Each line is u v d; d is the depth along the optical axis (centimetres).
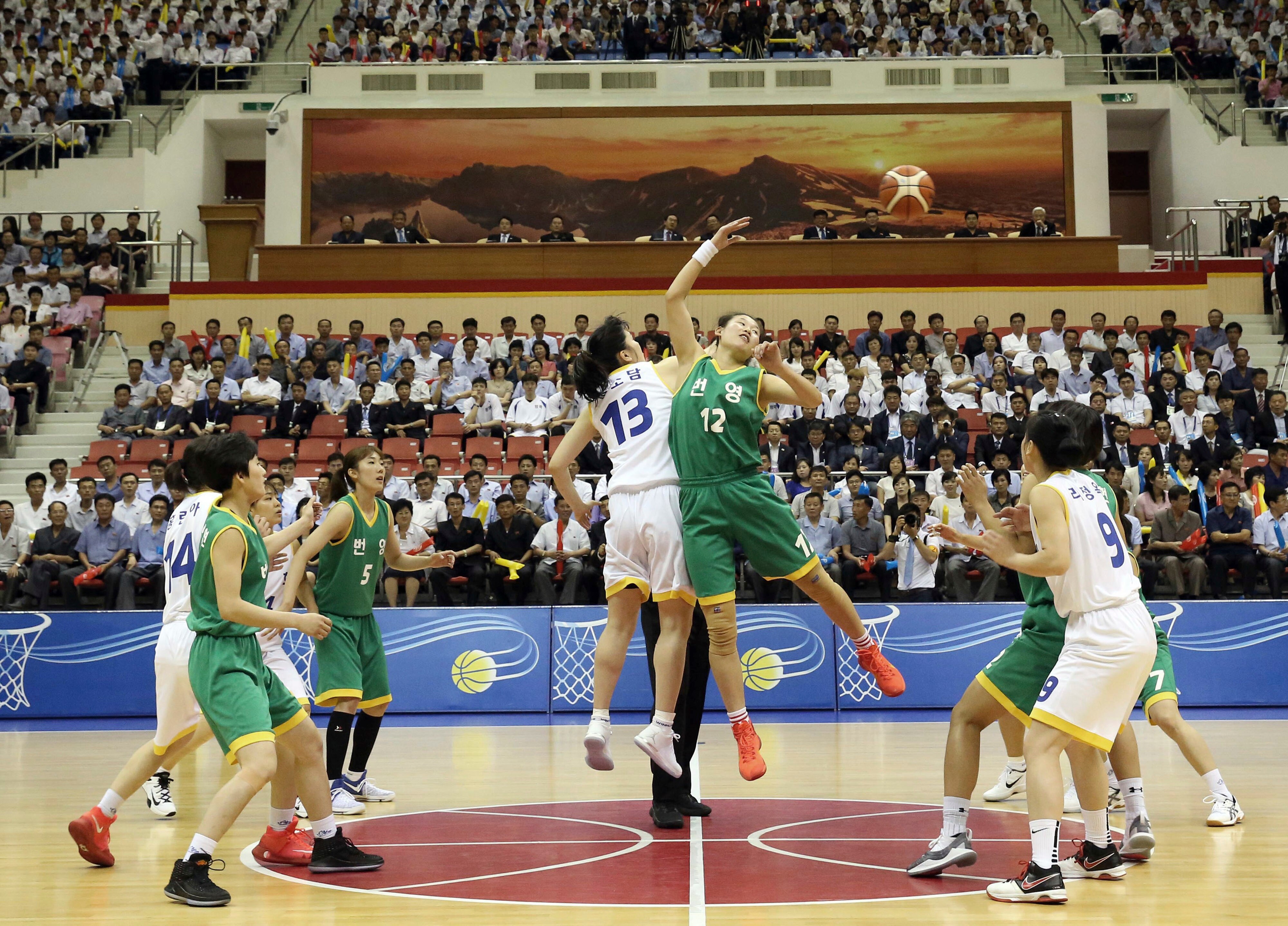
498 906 347
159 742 426
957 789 387
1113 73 2041
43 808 544
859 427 1185
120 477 1220
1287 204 1842
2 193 1848
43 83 1953
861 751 716
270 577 560
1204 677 941
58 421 1424
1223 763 658
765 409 461
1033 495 372
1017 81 1922
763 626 948
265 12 2170
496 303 1588
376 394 1342
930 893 360
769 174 1856
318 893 369
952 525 1058
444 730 848
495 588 1041
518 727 863
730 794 560
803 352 1340
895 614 949
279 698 399
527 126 1859
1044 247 1593
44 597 1055
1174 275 1586
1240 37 2073
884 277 1583
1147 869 398
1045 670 387
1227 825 476
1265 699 938
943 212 1858
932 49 2016
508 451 1238
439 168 1856
